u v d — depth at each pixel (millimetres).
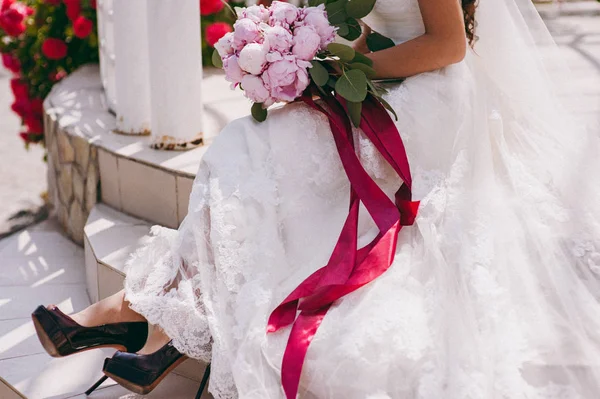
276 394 1903
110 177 3408
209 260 2084
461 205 2139
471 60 2346
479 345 1905
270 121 2168
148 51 3250
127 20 3443
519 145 2359
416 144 2189
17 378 2500
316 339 1926
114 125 3750
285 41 2105
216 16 4781
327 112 2172
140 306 2100
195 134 3314
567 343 1968
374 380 1864
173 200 3133
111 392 2418
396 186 2227
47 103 4180
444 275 2006
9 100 7117
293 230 2123
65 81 4602
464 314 1954
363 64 2176
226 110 3805
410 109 2195
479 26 2305
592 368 1936
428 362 1880
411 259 2068
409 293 1996
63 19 4914
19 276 3355
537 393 1905
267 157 2133
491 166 2211
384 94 2217
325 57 2201
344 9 2234
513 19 2346
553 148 2371
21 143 5902
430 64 2213
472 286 2008
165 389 2424
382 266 2021
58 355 2154
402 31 2309
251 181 2105
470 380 1849
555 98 2420
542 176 2309
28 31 4938
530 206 2209
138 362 2223
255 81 2127
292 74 2107
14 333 2816
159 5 3137
